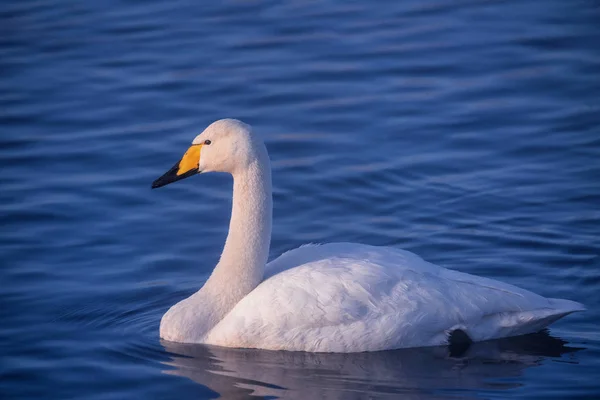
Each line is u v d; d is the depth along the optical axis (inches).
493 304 487.2
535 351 482.0
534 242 603.8
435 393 442.6
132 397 443.2
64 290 560.7
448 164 705.6
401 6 957.2
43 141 745.6
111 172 701.9
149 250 607.5
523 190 666.8
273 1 975.6
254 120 766.5
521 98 789.2
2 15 959.6
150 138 745.6
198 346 495.8
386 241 613.6
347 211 652.7
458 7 947.3
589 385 446.6
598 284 553.0
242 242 505.4
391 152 722.2
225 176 706.2
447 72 834.8
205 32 914.1
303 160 711.7
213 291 508.7
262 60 860.0
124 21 944.9
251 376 460.8
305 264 498.3
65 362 480.1
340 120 764.6
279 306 484.1
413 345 485.7
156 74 842.8
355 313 480.1
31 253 600.4
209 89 814.5
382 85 816.9
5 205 655.8
